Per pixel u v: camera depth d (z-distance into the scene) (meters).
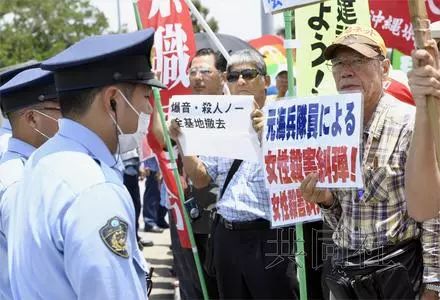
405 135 2.52
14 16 26.92
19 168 2.37
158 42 4.05
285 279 3.27
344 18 3.18
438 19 4.60
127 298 1.63
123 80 1.83
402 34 4.85
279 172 2.68
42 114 2.55
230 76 3.40
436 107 1.99
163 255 7.25
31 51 26.62
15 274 1.79
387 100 2.63
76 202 1.65
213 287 4.09
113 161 1.84
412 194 2.23
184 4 4.10
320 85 3.16
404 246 2.60
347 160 2.47
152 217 8.69
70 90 1.82
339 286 2.68
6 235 2.19
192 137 3.22
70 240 1.62
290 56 2.78
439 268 2.52
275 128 2.68
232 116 3.11
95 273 1.59
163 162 4.01
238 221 3.30
